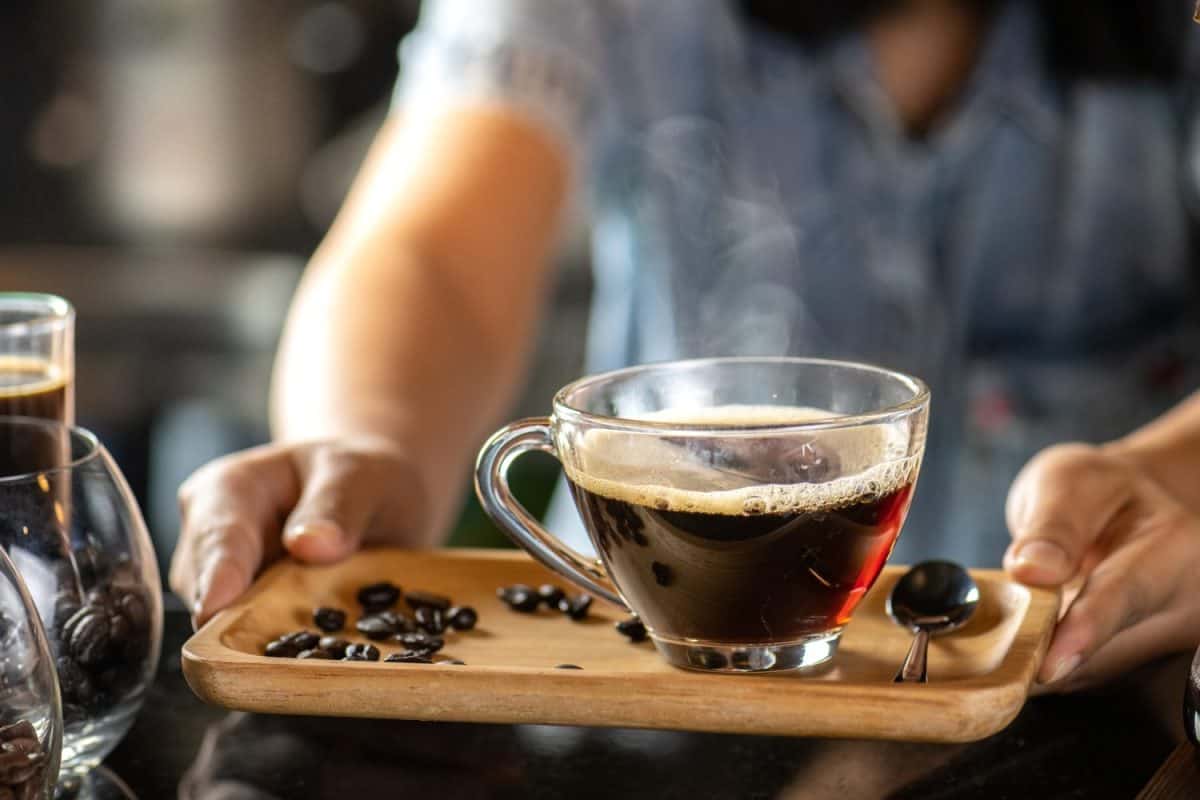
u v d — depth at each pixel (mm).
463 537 1488
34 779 580
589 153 1061
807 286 1101
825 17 1061
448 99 1025
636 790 631
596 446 657
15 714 577
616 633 710
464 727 669
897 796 625
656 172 1099
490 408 939
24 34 2012
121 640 637
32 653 582
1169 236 1076
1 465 667
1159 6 1047
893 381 680
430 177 982
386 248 941
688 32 1069
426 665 648
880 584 728
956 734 623
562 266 1845
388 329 899
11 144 2041
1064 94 1066
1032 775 633
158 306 1987
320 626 710
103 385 1994
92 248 2055
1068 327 1091
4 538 623
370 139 2014
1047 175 1072
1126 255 1078
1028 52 1062
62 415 745
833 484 639
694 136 1090
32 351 737
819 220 1092
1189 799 607
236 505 735
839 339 1104
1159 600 686
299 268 2016
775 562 642
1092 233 1075
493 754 652
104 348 1991
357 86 2014
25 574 623
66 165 2051
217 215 2045
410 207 965
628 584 665
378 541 783
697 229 1109
